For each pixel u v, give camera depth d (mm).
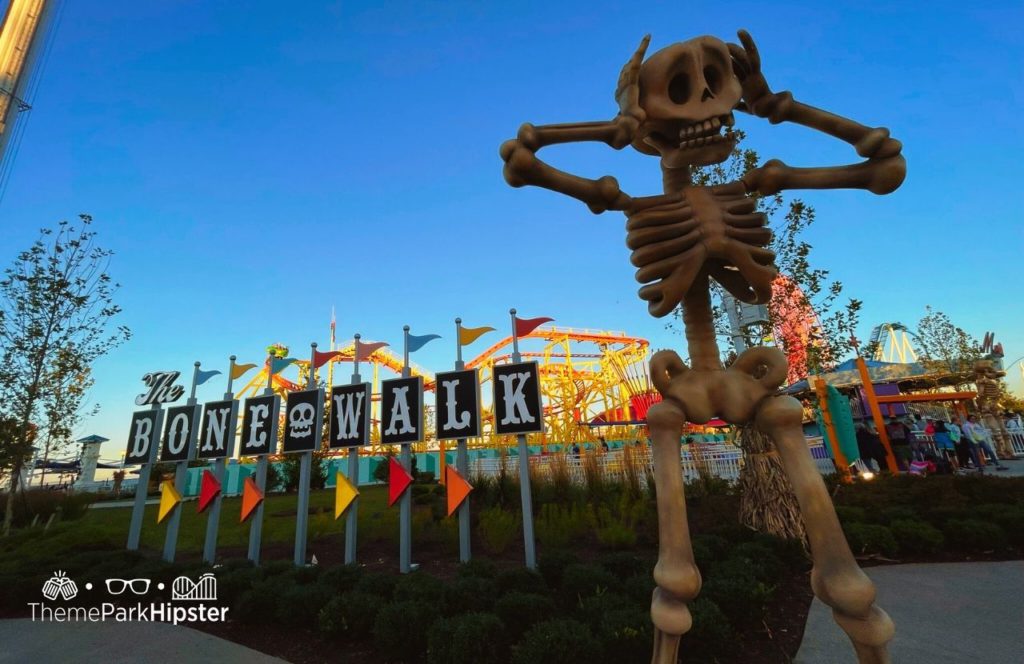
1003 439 19219
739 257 2682
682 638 3793
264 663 4633
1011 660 3877
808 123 2824
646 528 8609
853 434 12203
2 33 20797
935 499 8414
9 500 12266
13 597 6488
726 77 2836
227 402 8875
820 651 4109
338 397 8109
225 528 12070
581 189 2727
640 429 25469
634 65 2770
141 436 9508
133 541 9039
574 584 5090
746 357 2656
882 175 2699
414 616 4387
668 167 2977
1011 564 6320
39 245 12438
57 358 12688
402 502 7453
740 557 5512
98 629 5699
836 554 2215
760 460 7348
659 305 2754
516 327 7441
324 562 8289
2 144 20141
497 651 3961
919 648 4125
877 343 9594
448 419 7438
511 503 10508
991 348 22016
